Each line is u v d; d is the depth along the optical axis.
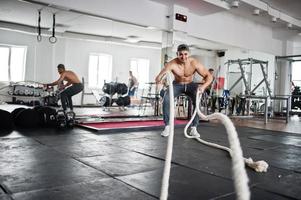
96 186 1.91
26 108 4.97
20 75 6.45
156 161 2.66
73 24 6.65
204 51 9.24
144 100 7.35
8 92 6.25
